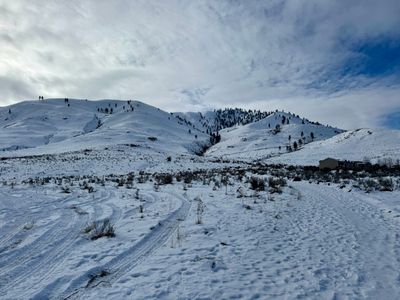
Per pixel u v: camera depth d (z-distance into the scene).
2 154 86.81
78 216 11.43
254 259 7.57
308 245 8.81
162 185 23.27
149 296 5.47
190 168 51.38
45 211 12.31
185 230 9.84
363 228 10.82
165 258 7.38
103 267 6.68
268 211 13.28
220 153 174.75
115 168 45.78
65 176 36.34
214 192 18.91
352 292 5.95
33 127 185.38
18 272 6.24
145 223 10.45
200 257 7.46
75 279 5.95
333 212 13.59
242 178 29.06
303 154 119.38
